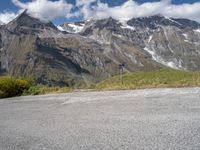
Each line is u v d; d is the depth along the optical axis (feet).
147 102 79.20
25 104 109.19
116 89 142.51
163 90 110.22
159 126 48.21
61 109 83.15
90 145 40.98
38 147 42.57
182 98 80.89
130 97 96.48
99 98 103.30
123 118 58.23
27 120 67.72
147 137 42.22
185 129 44.83
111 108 74.28
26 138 48.78
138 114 61.11
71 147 40.96
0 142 47.52
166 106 68.74
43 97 136.26
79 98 110.63
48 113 76.89
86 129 51.31
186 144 37.70
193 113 56.95
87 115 66.54
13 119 71.41
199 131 43.11
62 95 136.26
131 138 42.42
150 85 139.13
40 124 60.59
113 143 40.86
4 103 124.16
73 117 65.72
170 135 42.24
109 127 51.11
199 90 97.96
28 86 189.67
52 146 42.37
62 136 47.73
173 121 51.08
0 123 66.80
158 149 36.70
